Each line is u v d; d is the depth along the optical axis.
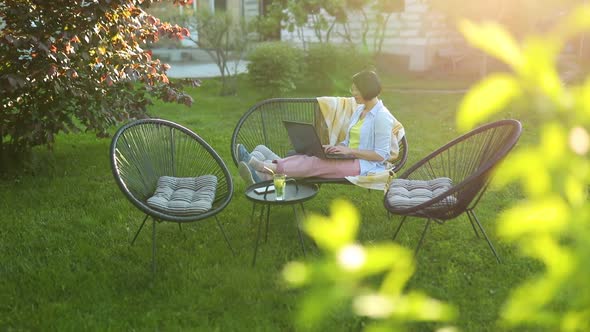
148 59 6.14
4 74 5.25
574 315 0.69
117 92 6.18
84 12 5.26
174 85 6.61
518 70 0.59
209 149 4.49
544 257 0.64
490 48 0.59
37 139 5.77
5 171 5.91
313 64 11.25
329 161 4.44
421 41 13.51
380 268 0.62
